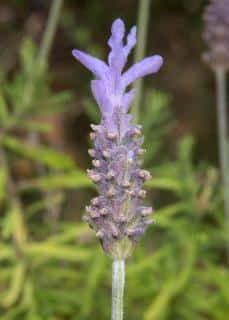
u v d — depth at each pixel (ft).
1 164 1.17
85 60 0.58
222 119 1.18
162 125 1.44
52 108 1.25
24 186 1.16
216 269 1.16
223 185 1.23
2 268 1.13
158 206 1.51
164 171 1.24
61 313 1.14
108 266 1.16
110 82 0.58
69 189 1.50
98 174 0.60
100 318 1.17
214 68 1.16
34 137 1.30
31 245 1.10
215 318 1.20
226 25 1.12
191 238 1.16
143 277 1.15
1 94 1.22
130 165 0.59
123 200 0.60
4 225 1.13
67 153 1.71
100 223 0.60
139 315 1.16
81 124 1.77
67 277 1.16
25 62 1.24
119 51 0.58
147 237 1.26
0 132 1.18
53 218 1.24
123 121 0.59
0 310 1.15
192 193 1.19
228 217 1.18
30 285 1.10
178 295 1.15
